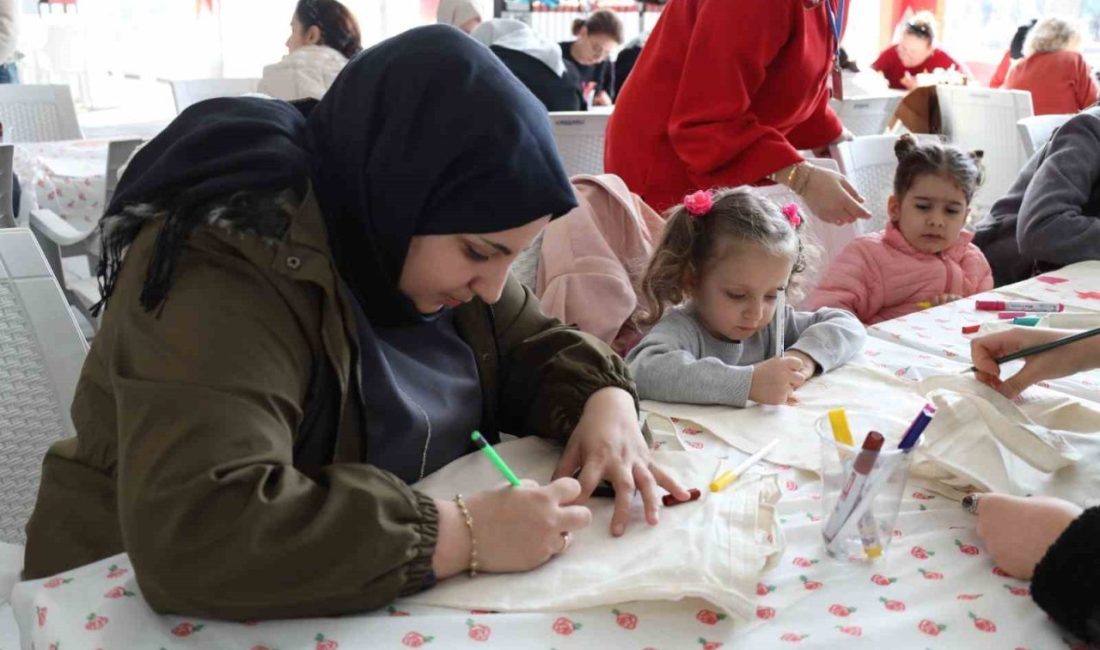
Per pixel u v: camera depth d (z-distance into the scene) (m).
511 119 0.85
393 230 0.89
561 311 1.63
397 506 0.81
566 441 1.09
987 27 6.92
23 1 7.86
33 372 1.15
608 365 1.13
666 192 2.08
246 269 0.82
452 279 0.92
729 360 1.51
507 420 1.19
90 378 0.91
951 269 2.12
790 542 0.93
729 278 1.45
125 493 0.76
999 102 4.06
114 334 0.82
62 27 8.02
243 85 4.45
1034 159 2.54
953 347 1.57
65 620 0.79
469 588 0.83
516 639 0.77
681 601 0.83
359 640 0.76
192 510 0.74
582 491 0.96
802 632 0.80
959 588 0.87
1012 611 0.83
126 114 8.04
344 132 0.89
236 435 0.76
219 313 0.79
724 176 1.96
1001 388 1.22
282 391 0.81
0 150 2.67
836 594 0.85
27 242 1.17
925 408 0.91
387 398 0.95
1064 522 0.87
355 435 0.93
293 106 1.00
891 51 6.36
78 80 8.27
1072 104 4.98
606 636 0.78
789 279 1.58
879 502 0.90
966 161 2.07
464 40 0.88
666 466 1.03
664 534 0.89
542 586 0.83
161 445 0.75
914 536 0.95
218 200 0.83
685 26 1.98
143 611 0.79
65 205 3.19
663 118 2.03
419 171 0.85
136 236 0.86
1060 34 4.95
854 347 1.45
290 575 0.76
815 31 2.01
